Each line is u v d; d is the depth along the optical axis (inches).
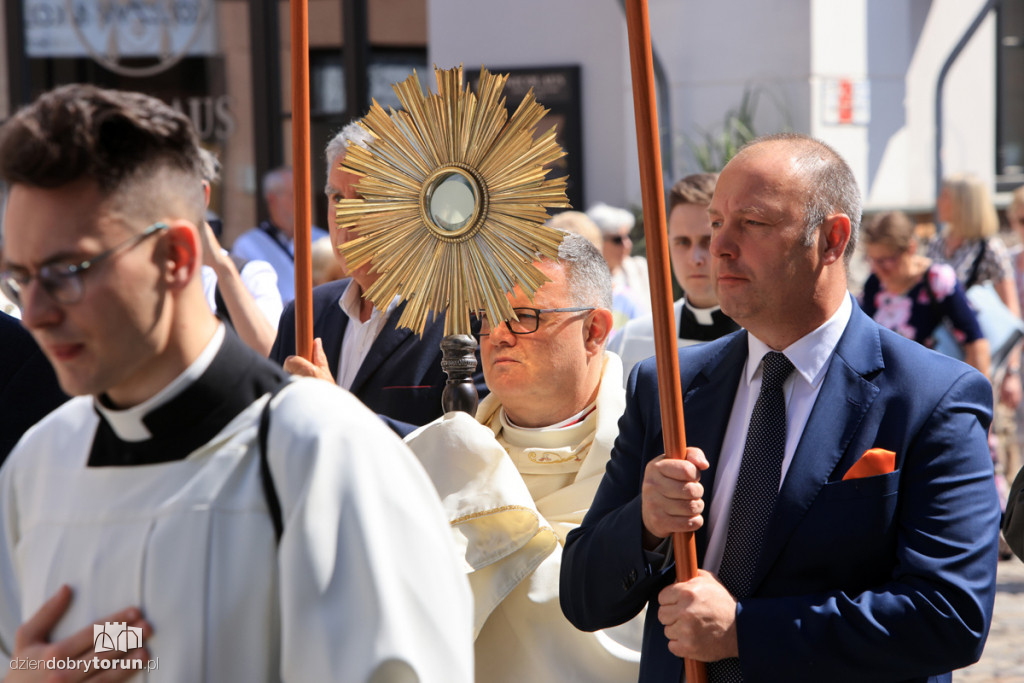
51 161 93.4
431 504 105.0
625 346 269.1
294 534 97.0
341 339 220.2
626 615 147.3
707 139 619.2
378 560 97.3
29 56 697.6
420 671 96.5
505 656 169.3
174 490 100.2
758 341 148.9
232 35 693.9
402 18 717.3
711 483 146.4
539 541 168.1
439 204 167.9
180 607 97.1
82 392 98.0
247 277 310.2
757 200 140.2
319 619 95.6
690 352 157.9
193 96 698.2
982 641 131.7
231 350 103.5
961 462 136.0
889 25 637.9
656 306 141.9
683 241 265.7
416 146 168.6
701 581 136.7
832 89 614.2
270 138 697.6
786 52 613.0
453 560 104.2
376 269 171.3
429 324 212.4
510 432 183.3
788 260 139.9
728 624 133.3
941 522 133.6
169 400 100.6
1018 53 779.4
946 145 743.1
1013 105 785.6
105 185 95.1
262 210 700.7
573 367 177.3
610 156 690.2
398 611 97.0
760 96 619.8
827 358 143.4
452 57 705.0
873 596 131.7
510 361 175.8
